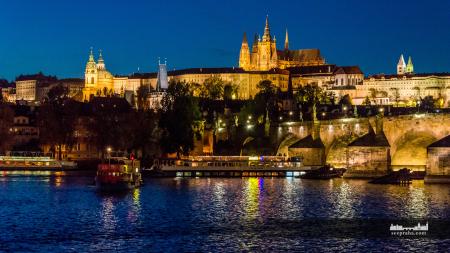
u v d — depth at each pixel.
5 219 145.88
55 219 146.38
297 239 125.44
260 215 154.00
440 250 116.69
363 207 166.75
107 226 137.75
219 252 115.06
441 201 176.88
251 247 118.81
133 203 173.88
